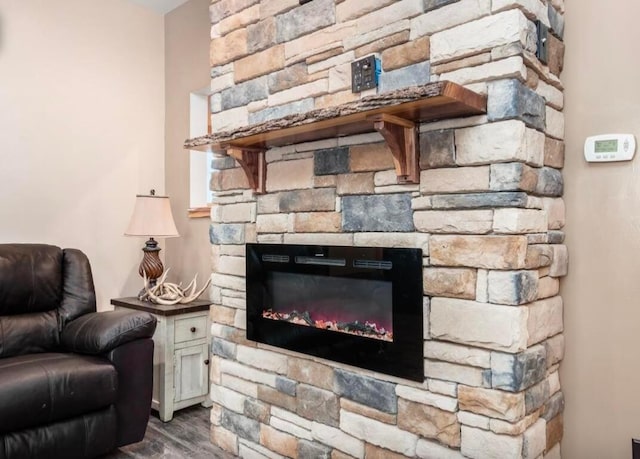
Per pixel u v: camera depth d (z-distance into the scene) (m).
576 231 1.77
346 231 1.99
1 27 2.95
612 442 1.69
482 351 1.56
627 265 1.67
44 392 2.09
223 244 2.58
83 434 2.24
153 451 2.49
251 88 2.39
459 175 1.62
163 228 3.15
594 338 1.73
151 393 2.51
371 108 1.54
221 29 2.56
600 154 1.70
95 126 3.37
